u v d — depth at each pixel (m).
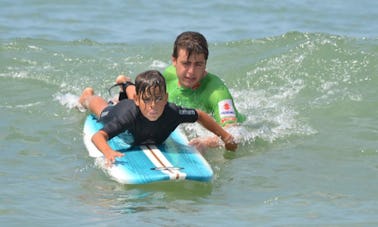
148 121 27.95
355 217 23.59
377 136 31.66
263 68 40.06
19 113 33.59
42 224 22.53
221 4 58.50
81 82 38.44
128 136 29.23
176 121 28.41
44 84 37.84
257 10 57.00
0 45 43.47
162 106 27.52
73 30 49.88
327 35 44.56
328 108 35.25
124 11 55.66
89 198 24.92
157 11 56.00
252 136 31.41
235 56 42.62
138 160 27.50
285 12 56.53
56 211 23.67
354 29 51.88
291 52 41.66
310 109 35.19
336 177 27.44
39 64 40.75
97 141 27.50
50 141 30.45
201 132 32.06
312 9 57.44
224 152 30.08
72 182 26.34
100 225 22.52
